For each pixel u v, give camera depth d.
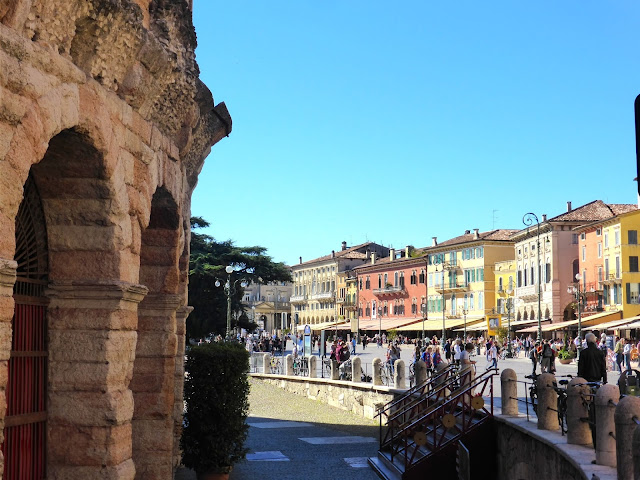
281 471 21.66
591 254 90.81
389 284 134.75
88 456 11.09
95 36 10.34
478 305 114.62
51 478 11.09
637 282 84.12
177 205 14.77
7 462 10.43
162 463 14.86
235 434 18.30
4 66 8.35
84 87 10.32
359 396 35.34
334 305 157.12
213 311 78.25
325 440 27.52
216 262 80.19
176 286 15.13
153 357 14.97
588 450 13.73
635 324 72.31
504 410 19.12
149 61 11.96
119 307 11.31
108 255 11.26
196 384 18.12
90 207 11.18
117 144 11.35
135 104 12.12
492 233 117.38
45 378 11.18
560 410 15.44
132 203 12.06
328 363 46.28
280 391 44.91
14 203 8.64
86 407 11.12
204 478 18.11
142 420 14.90
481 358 71.94
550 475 14.79
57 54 9.57
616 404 12.45
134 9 10.88
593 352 18.64
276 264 83.12
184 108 14.13
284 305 175.38
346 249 170.50
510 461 17.84
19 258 10.94
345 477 21.00
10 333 8.56
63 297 11.21
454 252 119.88
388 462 21.30
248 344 77.62
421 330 116.69
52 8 9.34
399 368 32.09
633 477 10.74
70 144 10.61
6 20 8.52
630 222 84.44
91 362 11.16
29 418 10.77
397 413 23.16
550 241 94.94
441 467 19.45
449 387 23.72
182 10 14.27
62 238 11.22
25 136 8.80
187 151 15.04
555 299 94.12
